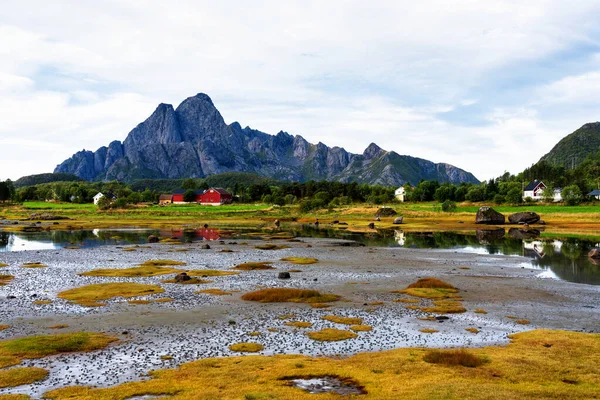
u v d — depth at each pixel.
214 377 18.39
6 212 166.25
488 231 103.56
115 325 26.75
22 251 64.06
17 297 34.06
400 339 24.44
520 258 58.91
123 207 177.62
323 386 17.48
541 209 155.00
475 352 21.83
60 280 41.56
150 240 78.44
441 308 31.38
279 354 21.80
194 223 126.69
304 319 28.44
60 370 19.45
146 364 20.25
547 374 18.70
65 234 93.25
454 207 161.88
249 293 34.88
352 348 22.92
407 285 40.34
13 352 21.42
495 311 30.92
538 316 29.64
